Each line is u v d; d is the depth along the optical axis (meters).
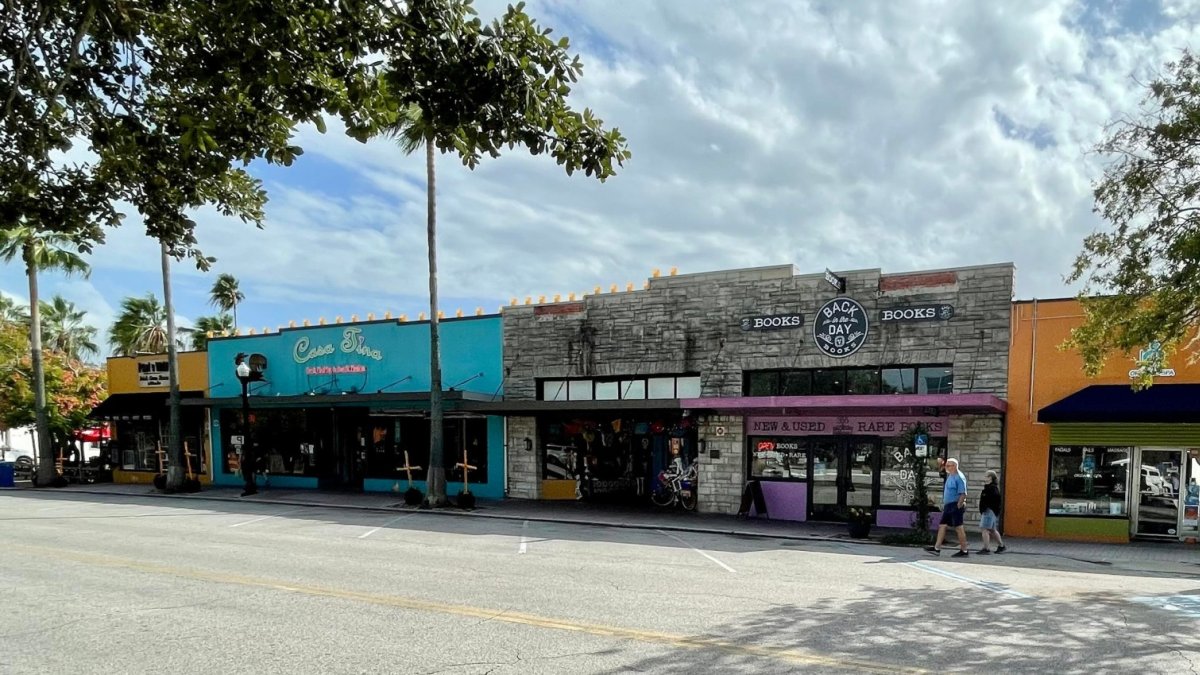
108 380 29.20
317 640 6.53
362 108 5.02
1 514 17.89
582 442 20.20
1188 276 10.59
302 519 16.77
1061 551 13.01
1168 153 11.21
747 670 5.70
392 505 19.44
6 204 5.44
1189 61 10.96
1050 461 14.79
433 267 19.47
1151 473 14.31
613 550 12.28
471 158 4.98
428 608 7.72
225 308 44.81
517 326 20.92
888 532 15.05
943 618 7.48
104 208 5.91
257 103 4.81
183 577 9.49
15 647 6.38
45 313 43.97
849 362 16.52
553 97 4.73
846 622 7.25
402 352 22.84
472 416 21.53
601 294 19.69
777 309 17.38
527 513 17.64
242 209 6.39
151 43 5.13
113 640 6.57
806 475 16.88
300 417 24.86
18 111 5.14
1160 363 12.16
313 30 4.49
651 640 6.50
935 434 15.73
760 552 12.38
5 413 29.86
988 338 15.26
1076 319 14.55
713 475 17.88
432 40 4.23
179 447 24.20
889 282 16.19
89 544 12.62
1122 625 7.27
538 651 6.18
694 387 18.67
